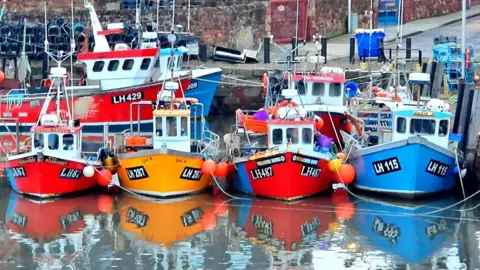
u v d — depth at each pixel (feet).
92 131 203.51
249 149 166.91
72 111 189.16
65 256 137.28
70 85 213.87
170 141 163.84
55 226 148.66
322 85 189.06
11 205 158.51
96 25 208.64
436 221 150.82
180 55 209.77
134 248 140.15
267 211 155.53
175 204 159.33
